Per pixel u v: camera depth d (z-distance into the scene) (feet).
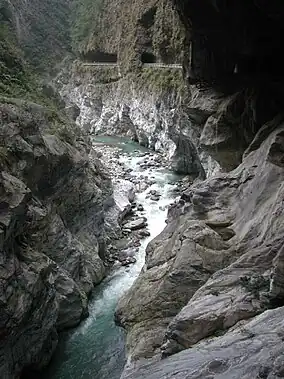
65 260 64.23
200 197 60.95
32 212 55.16
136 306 53.36
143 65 178.40
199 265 50.24
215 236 53.06
